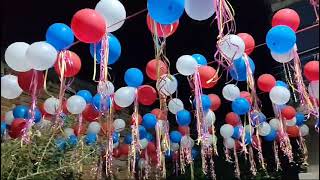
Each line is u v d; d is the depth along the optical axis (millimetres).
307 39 3816
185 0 2227
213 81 2949
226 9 2232
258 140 4129
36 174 3094
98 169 4188
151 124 4066
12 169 3016
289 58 2691
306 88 2881
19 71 2607
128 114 5547
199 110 3090
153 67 2893
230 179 6395
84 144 3861
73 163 3555
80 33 2240
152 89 3309
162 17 2119
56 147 3459
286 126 4312
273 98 3350
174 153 5027
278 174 6129
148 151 4656
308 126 4594
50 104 3275
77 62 2588
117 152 4539
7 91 2781
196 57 3141
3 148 3020
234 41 2416
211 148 4512
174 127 5422
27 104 4234
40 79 2668
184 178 6312
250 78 2840
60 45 2443
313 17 3863
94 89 5270
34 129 3299
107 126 3625
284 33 2471
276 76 4539
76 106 3311
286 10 2662
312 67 2633
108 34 2465
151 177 5406
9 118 3389
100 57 2408
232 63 2584
